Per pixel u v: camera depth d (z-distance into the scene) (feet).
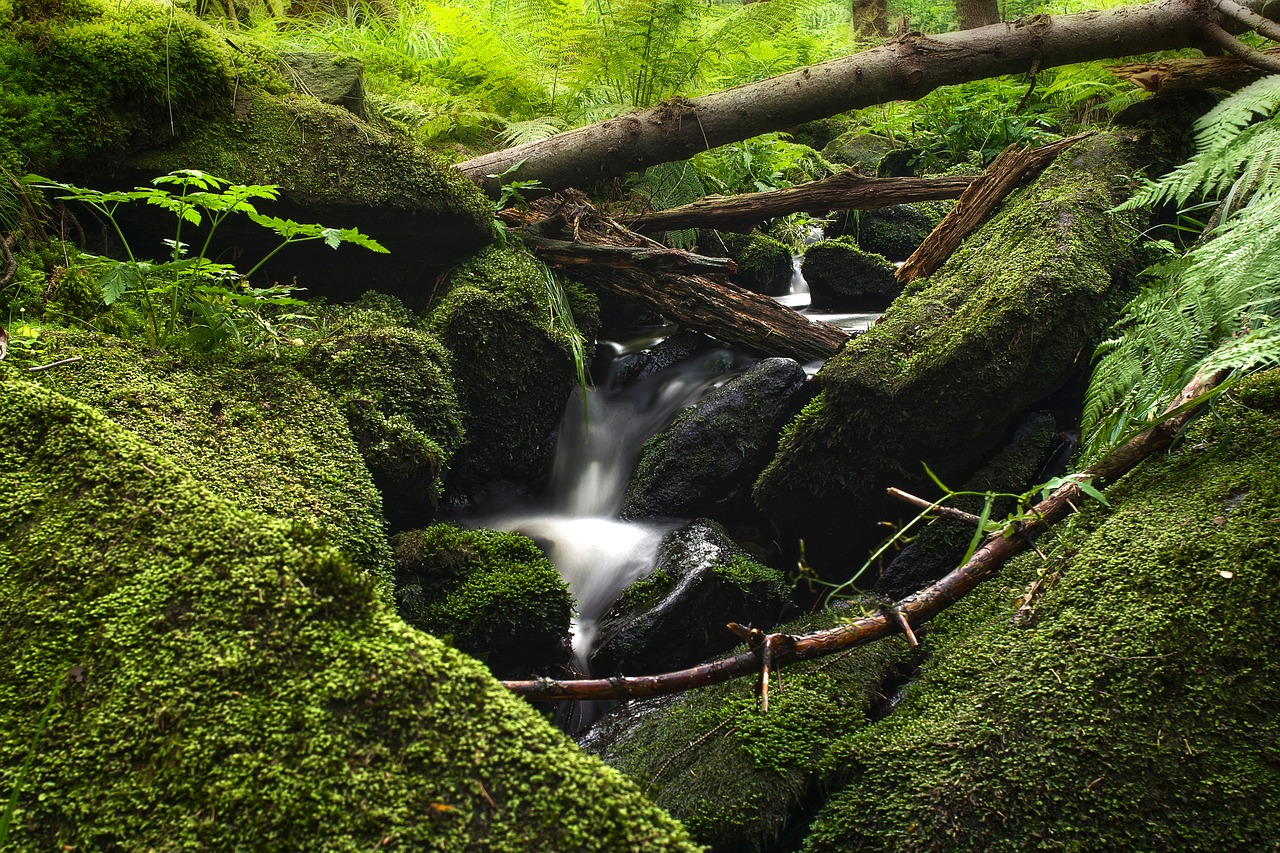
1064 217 10.85
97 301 7.98
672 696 8.43
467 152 15.79
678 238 16.26
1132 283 10.77
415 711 3.63
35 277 7.75
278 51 11.85
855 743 6.52
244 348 8.28
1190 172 6.42
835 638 6.43
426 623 8.70
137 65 9.42
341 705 3.63
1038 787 5.35
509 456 11.98
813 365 13.10
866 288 16.87
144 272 7.32
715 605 9.93
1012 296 9.86
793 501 10.98
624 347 14.55
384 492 8.59
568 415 13.03
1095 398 6.64
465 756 3.53
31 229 8.23
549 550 11.33
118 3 10.07
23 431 4.67
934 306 10.67
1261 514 5.70
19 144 8.69
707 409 12.20
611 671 9.54
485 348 11.46
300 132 10.73
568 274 13.65
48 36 9.14
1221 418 6.29
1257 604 5.27
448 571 9.02
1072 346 10.02
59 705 3.67
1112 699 5.41
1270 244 5.44
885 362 10.13
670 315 13.48
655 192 16.43
